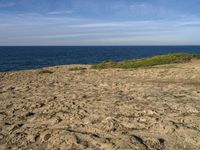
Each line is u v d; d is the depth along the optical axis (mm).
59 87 17547
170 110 9922
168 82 18484
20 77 28109
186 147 6734
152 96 12672
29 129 8492
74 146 6895
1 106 11758
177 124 8250
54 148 6895
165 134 7586
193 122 8484
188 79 19469
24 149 6984
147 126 8258
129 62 39156
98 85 17844
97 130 8031
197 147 6715
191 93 13445
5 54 148500
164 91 14219
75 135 7605
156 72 24891
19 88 17359
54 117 9617
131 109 10203
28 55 137250
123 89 15422
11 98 13625
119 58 106250
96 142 7078
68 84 19188
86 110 10297
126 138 7273
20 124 9008
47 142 7355
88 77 24656
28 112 10414
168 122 8430
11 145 7305
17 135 8016
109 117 9133
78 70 35625
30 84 19719
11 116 10125
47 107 11203
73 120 9133
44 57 117438
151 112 9656
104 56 123750
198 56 39438
